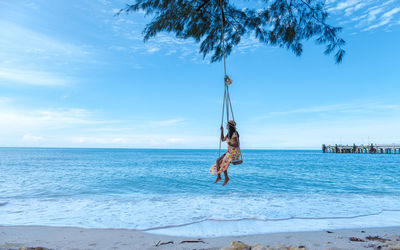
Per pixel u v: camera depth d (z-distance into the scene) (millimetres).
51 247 4812
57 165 34562
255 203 10281
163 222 7305
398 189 14461
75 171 25312
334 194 12719
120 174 22625
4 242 5156
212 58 8477
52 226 6773
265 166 34188
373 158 61188
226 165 5598
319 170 27516
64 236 5805
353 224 7090
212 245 5035
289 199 11234
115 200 11016
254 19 7641
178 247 4852
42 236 5777
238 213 8484
